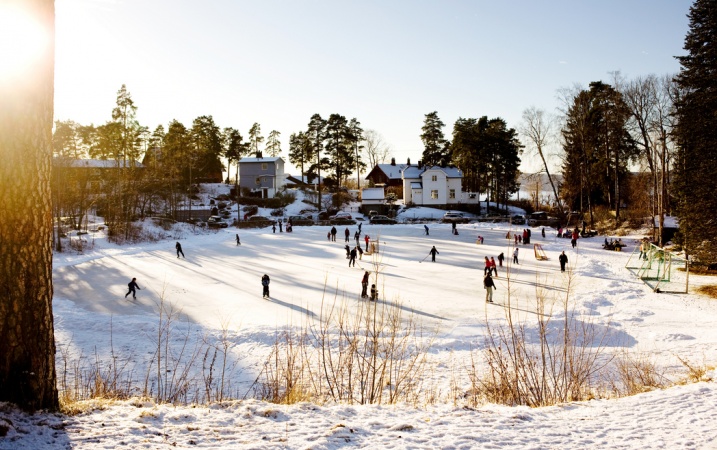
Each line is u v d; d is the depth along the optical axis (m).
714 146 26.39
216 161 88.75
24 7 4.14
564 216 58.62
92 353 13.05
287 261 33.97
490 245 41.66
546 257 32.62
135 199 52.88
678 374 9.74
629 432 4.30
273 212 69.44
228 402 5.03
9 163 4.06
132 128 55.06
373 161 114.25
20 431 3.68
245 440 3.82
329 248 41.59
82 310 18.84
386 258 34.75
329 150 74.88
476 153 68.94
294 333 14.54
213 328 15.87
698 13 28.08
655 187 44.06
